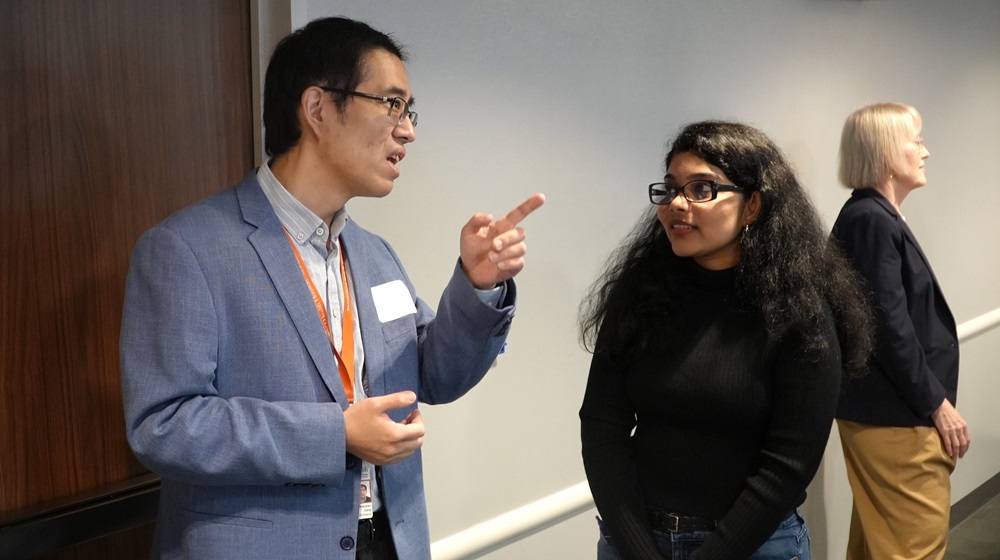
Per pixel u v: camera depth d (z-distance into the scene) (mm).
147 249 1252
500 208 2205
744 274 1564
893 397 2518
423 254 2049
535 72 2229
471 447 2254
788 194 1581
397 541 1374
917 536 2559
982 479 4367
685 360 1586
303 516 1276
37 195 1566
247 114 1855
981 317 4309
